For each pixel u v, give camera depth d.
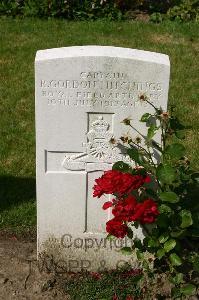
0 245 2.58
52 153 2.35
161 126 2.25
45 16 4.62
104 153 2.36
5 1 4.67
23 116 3.39
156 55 2.28
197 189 2.37
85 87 2.25
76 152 2.35
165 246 2.24
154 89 2.26
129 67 2.23
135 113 2.29
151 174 2.35
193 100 3.57
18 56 3.96
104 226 2.46
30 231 2.66
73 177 2.39
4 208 2.76
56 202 2.42
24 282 2.43
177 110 3.46
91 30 4.38
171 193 2.20
